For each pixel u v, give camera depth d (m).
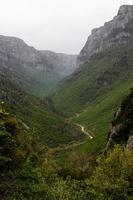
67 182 37.22
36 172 25.06
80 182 38.97
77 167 66.94
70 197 32.75
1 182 23.75
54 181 33.41
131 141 79.75
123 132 94.50
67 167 62.72
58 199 30.02
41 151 27.09
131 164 48.09
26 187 24.11
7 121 26.30
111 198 39.81
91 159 88.56
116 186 41.00
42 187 24.75
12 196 23.22
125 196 40.91
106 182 42.12
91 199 35.78
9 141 24.67
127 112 100.00
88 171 64.12
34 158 25.83
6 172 24.41
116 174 48.25
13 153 24.97
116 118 105.69
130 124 93.38
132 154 51.62
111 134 100.62
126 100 106.75
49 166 35.41
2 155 24.12
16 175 24.39
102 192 39.88
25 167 24.78
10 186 23.84
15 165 24.91
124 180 44.97
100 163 53.84
